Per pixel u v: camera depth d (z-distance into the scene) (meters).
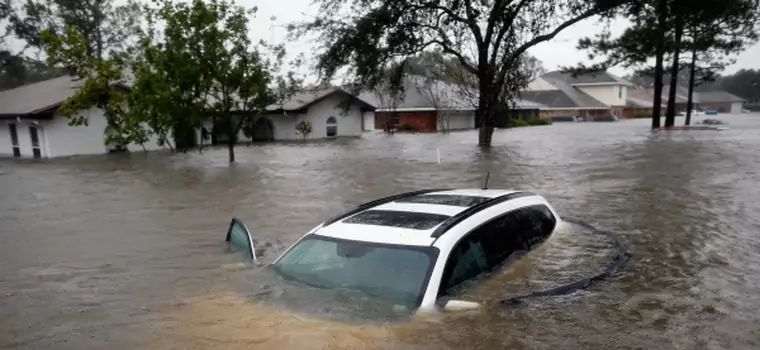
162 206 10.70
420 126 47.53
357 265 4.39
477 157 19.67
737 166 14.73
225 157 22.92
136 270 6.14
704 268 5.71
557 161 17.48
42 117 24.48
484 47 25.78
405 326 3.92
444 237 4.39
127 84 26.64
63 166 20.19
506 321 4.15
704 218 8.24
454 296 4.21
